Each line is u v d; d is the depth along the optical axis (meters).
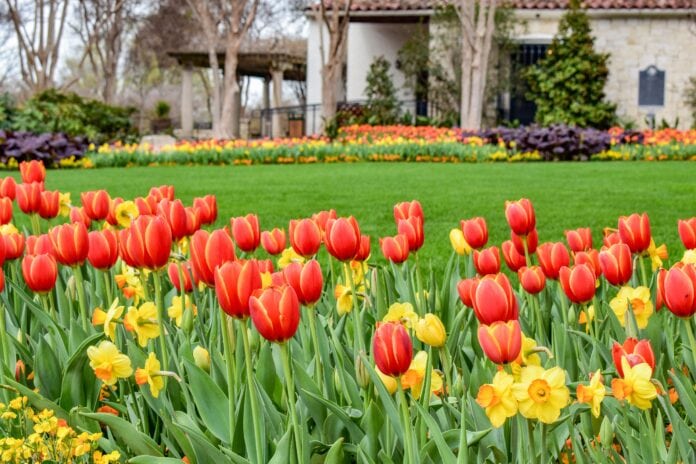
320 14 29.66
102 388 2.76
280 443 1.99
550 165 18.36
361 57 31.16
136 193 12.34
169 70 66.00
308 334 2.78
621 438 2.25
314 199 11.40
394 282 3.38
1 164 19.39
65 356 2.67
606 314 3.00
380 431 2.20
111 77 47.31
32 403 2.39
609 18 29.03
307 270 2.19
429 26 29.53
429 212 9.91
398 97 30.81
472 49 25.77
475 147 21.03
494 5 25.77
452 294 3.16
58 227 2.72
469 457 2.11
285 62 39.50
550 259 2.79
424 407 2.04
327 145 22.03
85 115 26.72
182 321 2.54
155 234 2.35
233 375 2.32
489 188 12.81
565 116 27.94
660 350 2.61
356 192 12.39
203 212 3.32
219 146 21.17
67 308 3.11
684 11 28.30
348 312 2.89
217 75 32.53
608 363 2.51
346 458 2.23
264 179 15.09
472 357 2.91
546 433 1.95
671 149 20.89
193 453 2.24
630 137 21.55
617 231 3.30
